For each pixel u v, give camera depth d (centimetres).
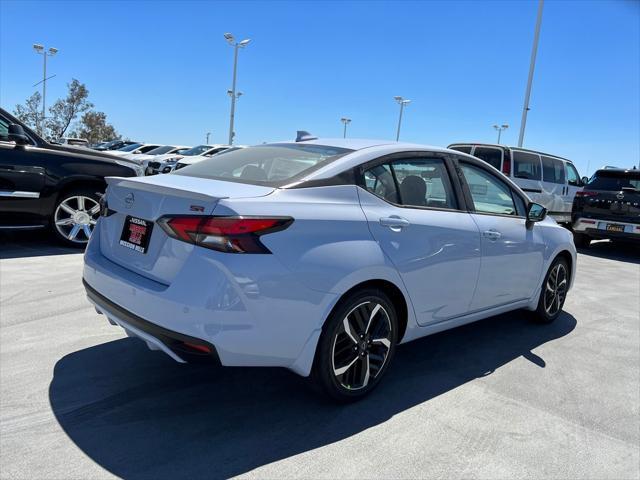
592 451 283
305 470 249
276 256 258
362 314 304
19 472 235
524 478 255
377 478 247
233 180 307
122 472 240
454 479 250
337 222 285
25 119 4200
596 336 481
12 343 375
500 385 358
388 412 310
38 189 648
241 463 252
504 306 428
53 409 291
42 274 554
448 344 435
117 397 308
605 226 1039
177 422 285
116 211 315
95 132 5091
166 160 2102
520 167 1122
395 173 337
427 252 332
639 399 351
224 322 248
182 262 258
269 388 329
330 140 372
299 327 269
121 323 284
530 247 437
